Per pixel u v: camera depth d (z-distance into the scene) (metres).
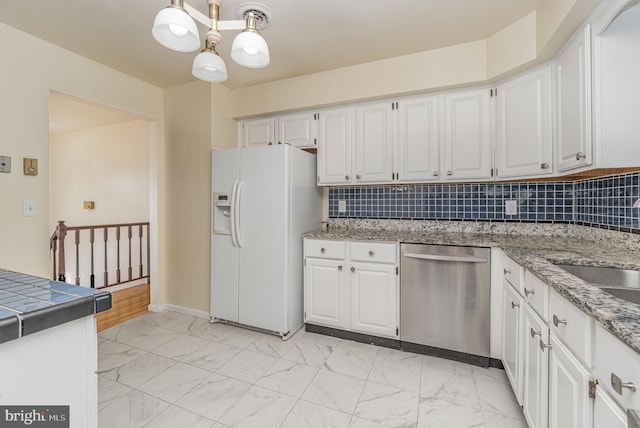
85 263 4.62
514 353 1.59
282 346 2.29
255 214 2.48
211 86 2.75
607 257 1.43
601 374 0.79
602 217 1.82
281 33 2.02
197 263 2.87
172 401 1.65
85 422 0.77
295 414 1.55
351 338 2.39
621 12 1.24
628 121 1.34
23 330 0.62
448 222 2.54
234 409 1.58
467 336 2.02
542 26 1.69
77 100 2.36
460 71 2.14
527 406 1.37
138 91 2.75
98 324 2.69
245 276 2.53
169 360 2.08
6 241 1.89
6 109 1.89
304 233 2.61
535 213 2.28
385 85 2.36
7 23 1.88
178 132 2.92
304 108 2.70
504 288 1.83
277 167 2.40
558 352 1.05
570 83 1.59
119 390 1.74
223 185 2.61
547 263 1.33
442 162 2.28
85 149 4.71
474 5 1.73
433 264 2.09
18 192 1.94
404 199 2.69
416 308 2.15
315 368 1.98
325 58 2.36
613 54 1.35
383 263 2.23
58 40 2.09
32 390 0.67
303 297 2.61
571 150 1.59
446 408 1.59
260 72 2.60
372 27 1.95
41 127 2.06
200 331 2.55
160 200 3.01
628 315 0.73
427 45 2.16
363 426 1.47
